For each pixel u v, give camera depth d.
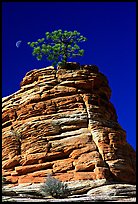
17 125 32.06
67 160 29.14
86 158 28.80
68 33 39.50
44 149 29.92
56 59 37.78
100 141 29.80
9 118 33.03
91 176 27.92
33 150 30.08
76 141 29.83
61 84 33.12
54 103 32.12
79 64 35.22
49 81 33.28
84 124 31.08
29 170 29.50
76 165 28.62
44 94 32.50
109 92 35.75
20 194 23.27
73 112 31.62
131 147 32.62
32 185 28.05
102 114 32.41
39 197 23.41
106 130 30.72
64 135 30.38
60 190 24.67
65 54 38.09
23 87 34.09
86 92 33.19
